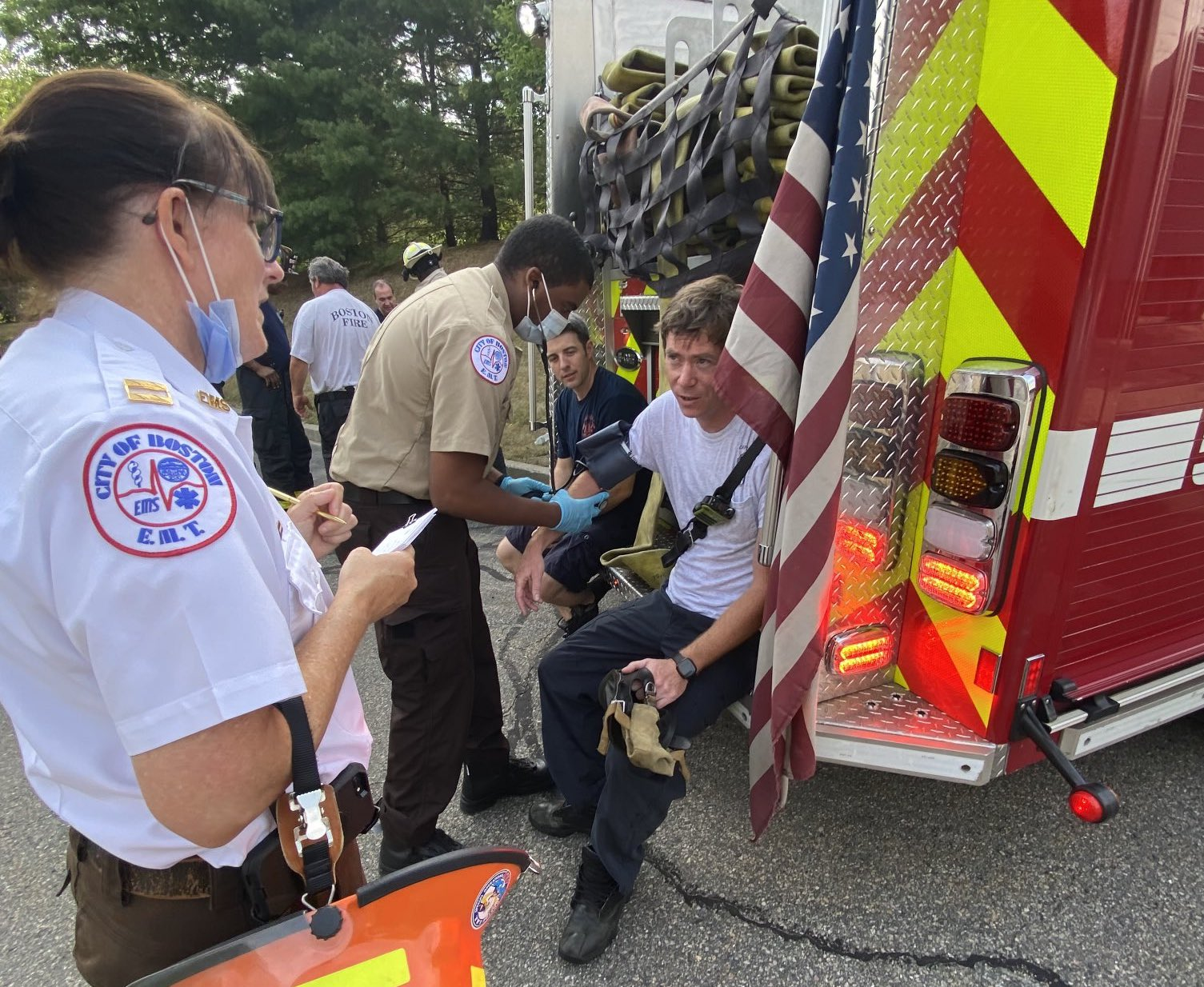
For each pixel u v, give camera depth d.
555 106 3.77
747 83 2.33
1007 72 1.61
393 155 16.08
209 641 0.70
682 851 2.24
